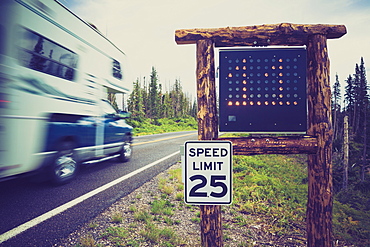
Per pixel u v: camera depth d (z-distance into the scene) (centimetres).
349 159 1900
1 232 328
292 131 216
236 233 360
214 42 221
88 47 606
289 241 340
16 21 392
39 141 457
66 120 543
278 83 217
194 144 211
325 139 211
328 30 214
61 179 552
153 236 322
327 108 212
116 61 762
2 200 457
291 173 868
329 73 214
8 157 386
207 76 215
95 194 498
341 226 418
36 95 439
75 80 556
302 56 218
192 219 391
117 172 701
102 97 690
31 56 426
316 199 218
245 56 218
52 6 476
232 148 209
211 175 209
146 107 7075
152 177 643
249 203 477
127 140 880
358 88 5512
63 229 341
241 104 216
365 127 3525
